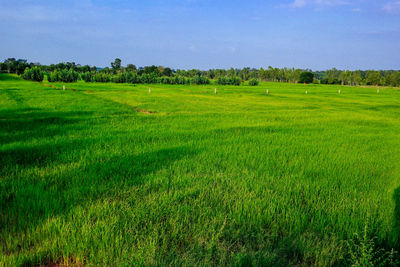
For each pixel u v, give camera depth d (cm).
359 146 1055
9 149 816
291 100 4256
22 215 409
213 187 549
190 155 812
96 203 452
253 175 634
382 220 429
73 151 816
